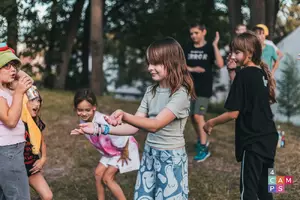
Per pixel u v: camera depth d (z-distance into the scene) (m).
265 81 3.33
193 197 4.26
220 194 4.33
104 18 13.55
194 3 11.86
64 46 11.84
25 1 10.57
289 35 13.87
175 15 12.05
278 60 5.58
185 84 2.84
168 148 2.84
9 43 10.72
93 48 10.10
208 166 5.36
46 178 4.82
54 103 8.56
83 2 11.66
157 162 2.87
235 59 3.46
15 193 2.90
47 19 10.92
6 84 3.05
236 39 3.43
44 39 11.73
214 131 7.04
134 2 13.09
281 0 9.23
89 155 5.74
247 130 3.25
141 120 2.53
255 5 7.46
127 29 13.84
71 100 8.94
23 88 2.87
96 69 10.16
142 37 13.33
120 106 8.80
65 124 7.18
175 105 2.74
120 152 3.62
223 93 14.93
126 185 4.57
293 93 11.62
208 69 5.59
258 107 3.23
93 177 4.88
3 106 2.84
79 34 13.68
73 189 4.49
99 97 9.67
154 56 2.80
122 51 17.45
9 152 2.88
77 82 13.66
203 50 5.57
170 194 2.85
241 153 3.29
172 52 2.80
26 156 3.25
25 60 11.63
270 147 3.22
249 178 3.22
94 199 4.22
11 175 2.88
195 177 4.86
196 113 5.58
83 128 2.62
